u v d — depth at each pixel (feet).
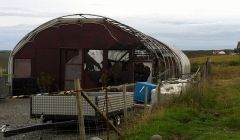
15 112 69.82
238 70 188.14
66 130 52.26
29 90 96.84
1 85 85.71
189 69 148.87
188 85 68.85
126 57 100.68
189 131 45.27
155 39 108.78
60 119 52.13
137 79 100.12
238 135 43.09
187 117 52.54
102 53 101.30
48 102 51.98
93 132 50.55
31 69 103.40
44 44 103.35
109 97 51.52
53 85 101.96
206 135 42.73
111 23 100.89
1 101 87.71
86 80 101.50
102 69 100.89
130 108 59.41
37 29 102.32
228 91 85.97
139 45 100.01
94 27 101.60
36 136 49.47
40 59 103.35
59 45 102.83
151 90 69.51
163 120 49.29
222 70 190.70
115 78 100.22
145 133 43.27
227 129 47.65
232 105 63.62
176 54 123.03
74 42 102.37
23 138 48.26
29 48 103.81
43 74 102.89
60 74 102.83
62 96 51.57
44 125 47.91
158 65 101.60
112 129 45.70
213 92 78.89
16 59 103.81
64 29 102.78
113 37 100.73
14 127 54.08
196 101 62.13
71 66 102.42
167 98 62.18
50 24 101.96
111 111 51.96
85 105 49.52
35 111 52.34
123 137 43.14
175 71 119.44
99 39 101.30
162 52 109.19
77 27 102.22
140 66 100.42
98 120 49.75
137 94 72.69
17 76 103.45
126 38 100.63
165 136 42.98
